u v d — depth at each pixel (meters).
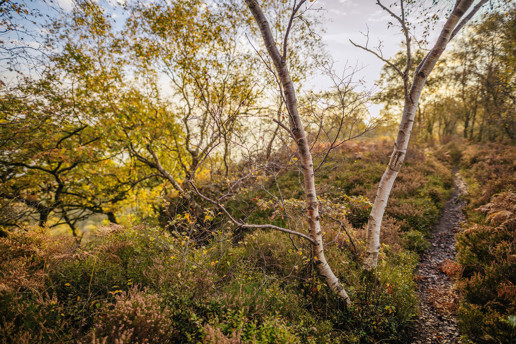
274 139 5.77
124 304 2.48
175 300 2.97
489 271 3.73
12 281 2.84
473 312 3.20
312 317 3.46
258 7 2.79
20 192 7.75
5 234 5.74
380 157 13.37
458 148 19.53
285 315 3.30
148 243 4.55
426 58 3.72
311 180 3.34
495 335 2.80
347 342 3.24
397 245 5.55
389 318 3.54
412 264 5.28
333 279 3.77
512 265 3.62
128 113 7.63
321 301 3.86
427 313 3.91
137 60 7.81
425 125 25.75
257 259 4.70
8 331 2.17
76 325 2.78
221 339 2.25
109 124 7.57
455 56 16.92
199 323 2.56
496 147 14.98
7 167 7.60
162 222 9.10
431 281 4.74
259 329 2.80
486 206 6.41
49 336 2.29
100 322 2.37
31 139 6.58
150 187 12.04
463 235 5.09
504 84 9.02
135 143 8.16
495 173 9.80
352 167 11.88
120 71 7.67
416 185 9.59
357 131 4.49
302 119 4.59
